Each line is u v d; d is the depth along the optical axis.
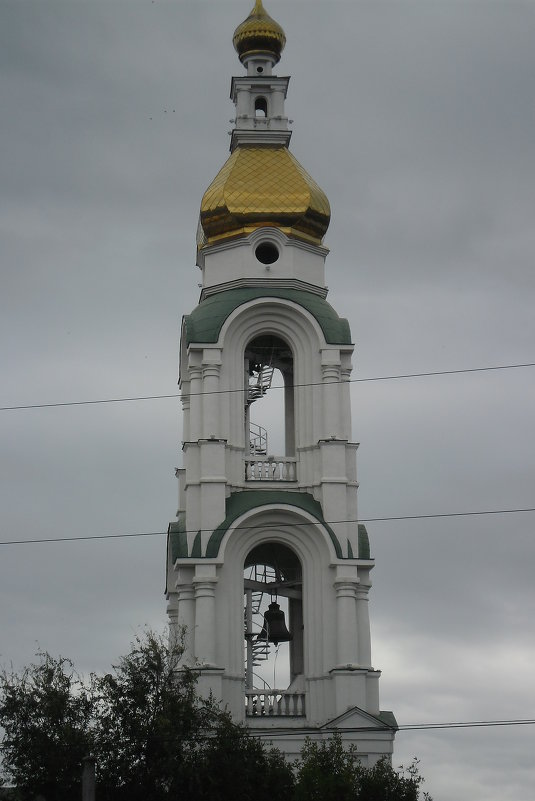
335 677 75.00
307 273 81.25
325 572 76.88
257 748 69.88
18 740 68.19
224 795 68.50
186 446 78.12
